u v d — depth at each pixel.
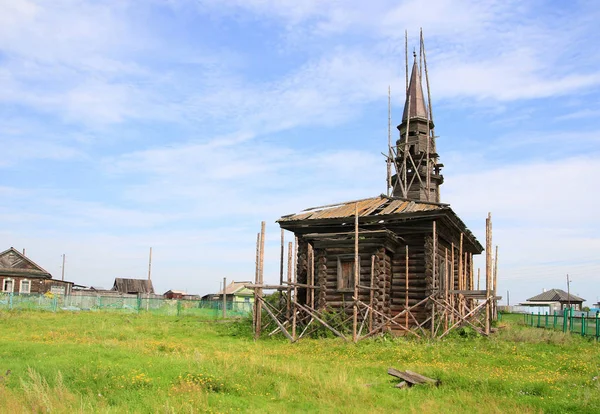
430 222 28.12
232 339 25.95
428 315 27.06
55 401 10.58
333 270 27.61
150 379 12.75
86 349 18.03
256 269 26.58
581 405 11.16
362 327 24.73
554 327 35.53
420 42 52.34
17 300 50.03
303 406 11.44
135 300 55.69
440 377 14.18
